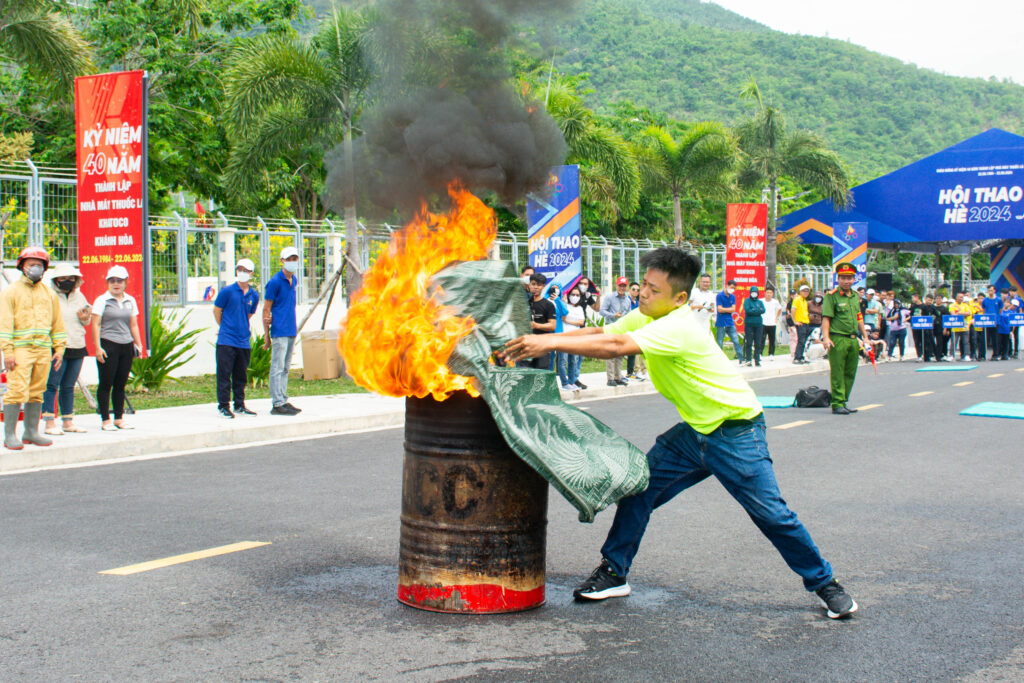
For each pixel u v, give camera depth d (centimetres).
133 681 385
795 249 4550
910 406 1473
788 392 1730
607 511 732
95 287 1248
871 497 781
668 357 463
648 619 472
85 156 1238
